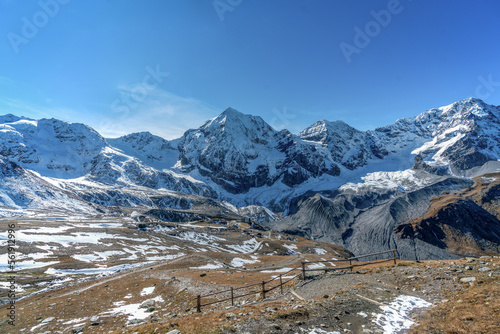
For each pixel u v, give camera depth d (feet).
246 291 126.41
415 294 65.10
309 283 88.74
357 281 79.77
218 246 538.06
